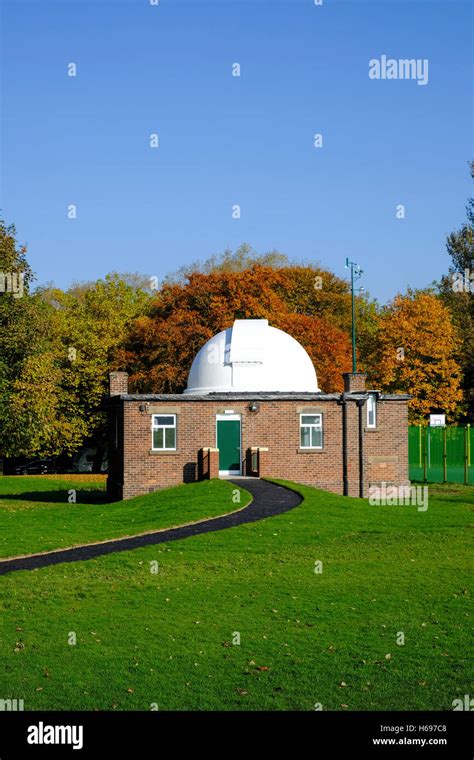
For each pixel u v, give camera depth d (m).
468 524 27.31
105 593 17.33
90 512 31.59
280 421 39.19
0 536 24.53
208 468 37.53
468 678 12.56
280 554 21.61
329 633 14.68
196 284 61.69
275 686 12.27
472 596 17.23
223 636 14.49
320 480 39.22
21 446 43.03
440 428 61.12
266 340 42.06
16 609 16.09
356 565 20.36
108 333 64.44
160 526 25.61
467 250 78.12
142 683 12.37
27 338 40.62
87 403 63.25
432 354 63.69
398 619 15.54
